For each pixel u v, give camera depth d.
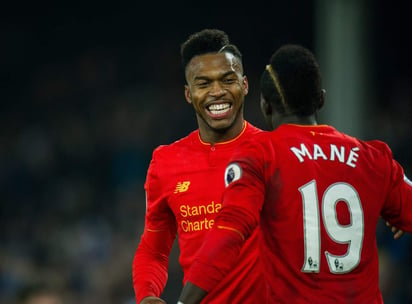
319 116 32.50
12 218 41.78
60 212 41.50
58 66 53.31
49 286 20.42
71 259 37.06
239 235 10.27
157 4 53.44
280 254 10.51
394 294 29.97
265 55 51.47
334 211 10.53
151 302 12.39
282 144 10.75
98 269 35.47
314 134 10.95
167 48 51.94
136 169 42.44
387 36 49.47
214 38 12.51
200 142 12.94
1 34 54.12
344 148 10.93
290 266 10.43
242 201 10.35
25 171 44.34
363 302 10.50
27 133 47.50
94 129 46.12
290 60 11.04
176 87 48.59
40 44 53.88
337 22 30.12
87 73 51.16
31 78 53.22
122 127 44.66
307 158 10.70
